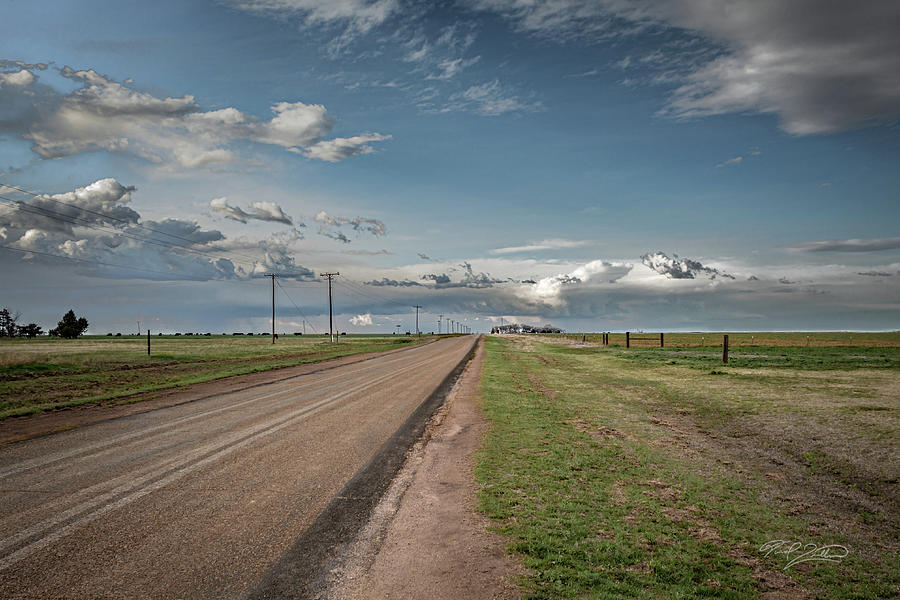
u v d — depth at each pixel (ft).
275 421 38.63
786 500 22.59
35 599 12.39
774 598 13.97
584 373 81.71
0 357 95.09
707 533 18.35
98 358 111.65
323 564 14.80
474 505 20.24
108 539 16.17
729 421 40.91
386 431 35.35
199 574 13.94
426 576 14.17
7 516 18.11
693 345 186.80
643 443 32.65
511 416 41.47
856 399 50.67
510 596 13.17
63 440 31.32
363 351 165.48
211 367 94.17
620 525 18.65
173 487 21.86
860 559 16.79
